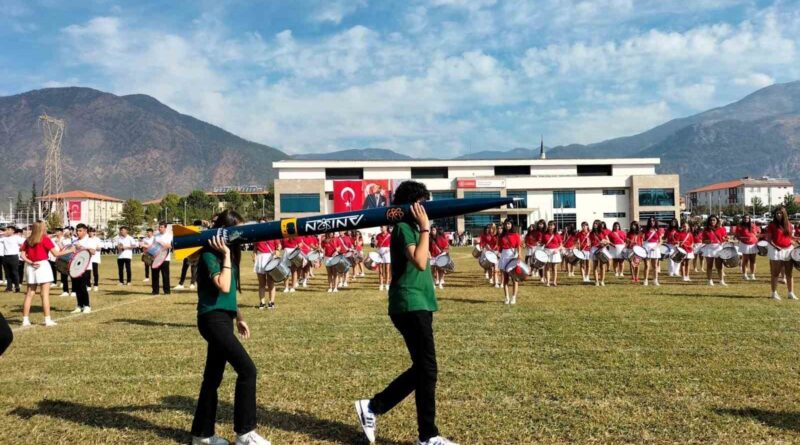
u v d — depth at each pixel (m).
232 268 4.71
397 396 4.40
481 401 5.24
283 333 8.78
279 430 4.62
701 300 12.07
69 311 11.90
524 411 4.95
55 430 4.71
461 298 13.21
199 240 5.29
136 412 5.16
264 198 121.31
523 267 11.83
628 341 7.74
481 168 69.88
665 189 66.75
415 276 4.31
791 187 146.38
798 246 12.02
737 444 4.16
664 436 4.33
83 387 5.93
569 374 6.09
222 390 5.87
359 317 10.48
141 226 103.75
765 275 18.94
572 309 10.98
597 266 16.61
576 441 4.28
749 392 5.36
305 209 66.75
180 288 17.11
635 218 66.56
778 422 4.58
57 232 19.08
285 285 16.55
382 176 69.25
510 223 12.34
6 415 5.07
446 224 67.06
